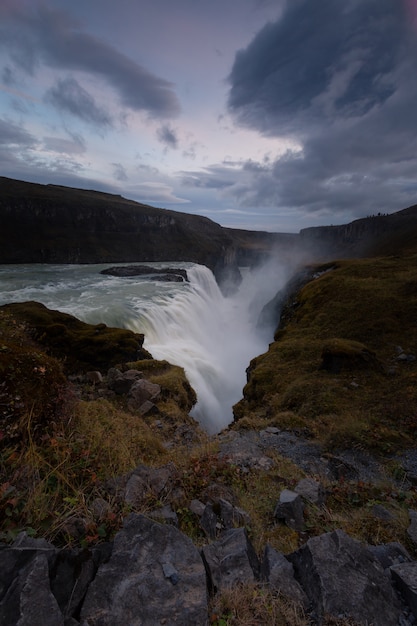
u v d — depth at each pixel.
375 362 15.20
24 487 2.96
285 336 23.77
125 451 4.64
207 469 5.16
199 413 19.33
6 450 3.32
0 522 2.53
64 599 2.07
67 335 15.39
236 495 4.74
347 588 2.39
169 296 39.69
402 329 19.67
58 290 41.31
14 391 3.92
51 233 128.62
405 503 5.18
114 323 25.14
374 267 35.19
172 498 3.85
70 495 3.17
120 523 2.94
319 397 12.66
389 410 10.50
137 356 17.14
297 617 2.20
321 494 5.20
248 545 2.84
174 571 2.33
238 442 7.33
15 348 4.61
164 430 9.38
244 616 2.16
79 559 2.32
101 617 1.99
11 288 42.69
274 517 4.32
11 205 124.19
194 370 23.09
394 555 3.22
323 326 23.41
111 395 11.26
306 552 2.77
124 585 2.19
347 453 8.21
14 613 1.83
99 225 144.12
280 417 11.04
